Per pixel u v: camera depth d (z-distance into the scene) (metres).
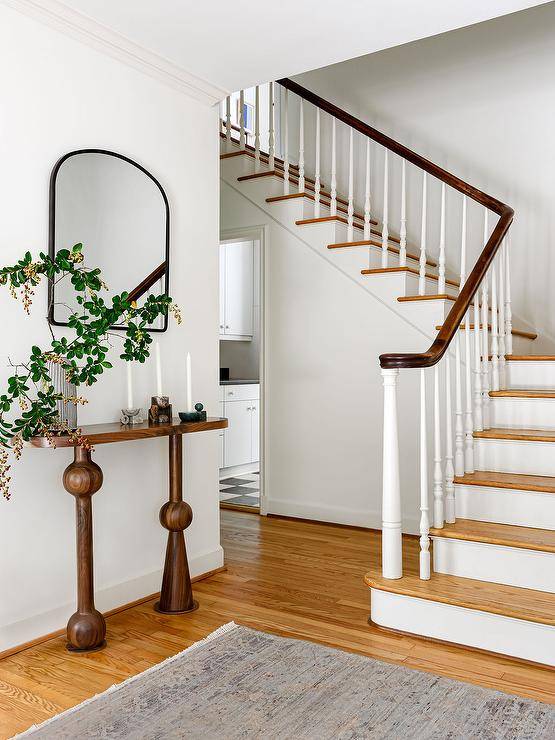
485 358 3.49
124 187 3.00
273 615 2.92
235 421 6.39
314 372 4.55
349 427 4.42
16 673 2.38
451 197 5.00
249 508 4.98
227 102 4.89
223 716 2.09
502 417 3.55
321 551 3.89
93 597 2.62
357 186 5.39
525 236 4.73
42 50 2.66
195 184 3.44
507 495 2.97
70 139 2.78
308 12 2.73
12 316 2.55
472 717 2.08
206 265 3.50
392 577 2.81
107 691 2.23
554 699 2.19
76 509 2.58
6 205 2.54
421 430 2.85
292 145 5.80
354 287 4.35
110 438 2.49
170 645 2.61
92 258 2.86
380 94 5.31
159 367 2.97
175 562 2.97
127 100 3.04
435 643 2.62
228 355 7.26
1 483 2.30
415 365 2.76
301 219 4.52
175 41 2.97
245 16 2.75
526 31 4.70
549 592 2.64
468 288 3.24
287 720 2.07
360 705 2.15
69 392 2.57
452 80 5.00
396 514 2.81
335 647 2.59
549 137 4.64
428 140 5.11
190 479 3.42
